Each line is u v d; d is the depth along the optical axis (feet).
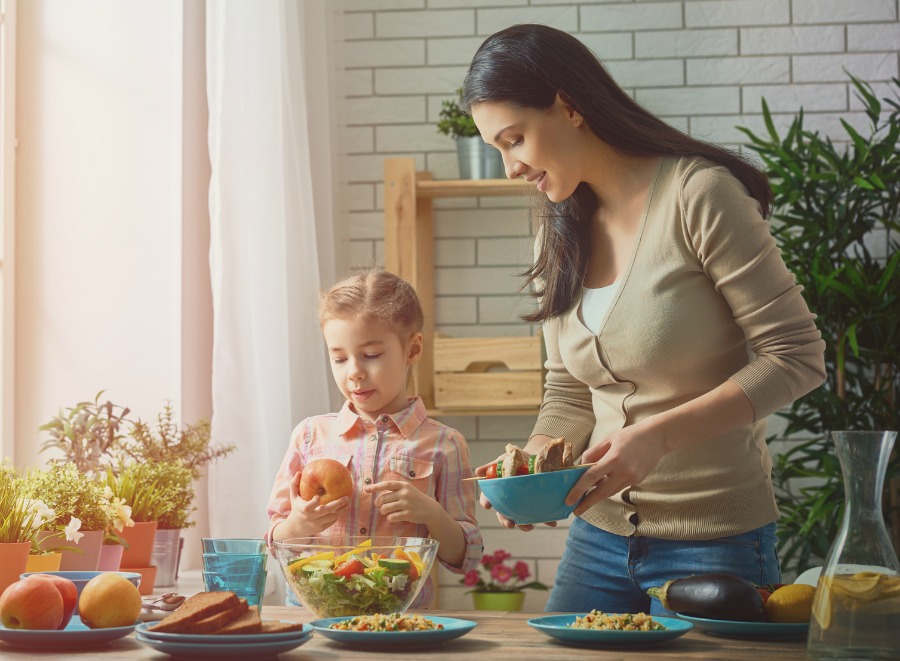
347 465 6.27
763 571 4.95
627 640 3.42
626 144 4.93
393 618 3.59
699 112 11.51
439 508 5.61
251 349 8.68
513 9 11.63
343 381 6.30
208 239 9.48
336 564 3.99
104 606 3.67
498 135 4.92
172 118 9.39
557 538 11.23
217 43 8.82
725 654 3.34
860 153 10.38
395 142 11.66
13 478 5.63
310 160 10.13
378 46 11.72
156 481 7.15
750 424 4.96
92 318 9.31
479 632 3.82
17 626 3.62
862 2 11.45
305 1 10.25
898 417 10.40
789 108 11.46
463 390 10.58
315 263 9.42
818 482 11.25
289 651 3.40
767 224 4.74
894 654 3.06
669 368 4.90
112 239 9.36
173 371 9.27
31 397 9.27
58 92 9.41
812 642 3.20
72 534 5.52
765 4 11.51
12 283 9.23
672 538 5.00
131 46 9.42
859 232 10.55
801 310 4.66
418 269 11.39
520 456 4.20
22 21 9.43
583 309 5.26
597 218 5.28
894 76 11.42
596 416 5.41
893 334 10.32
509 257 11.52
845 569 3.16
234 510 8.53
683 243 4.82
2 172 9.14
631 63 11.55
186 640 3.18
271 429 8.66
